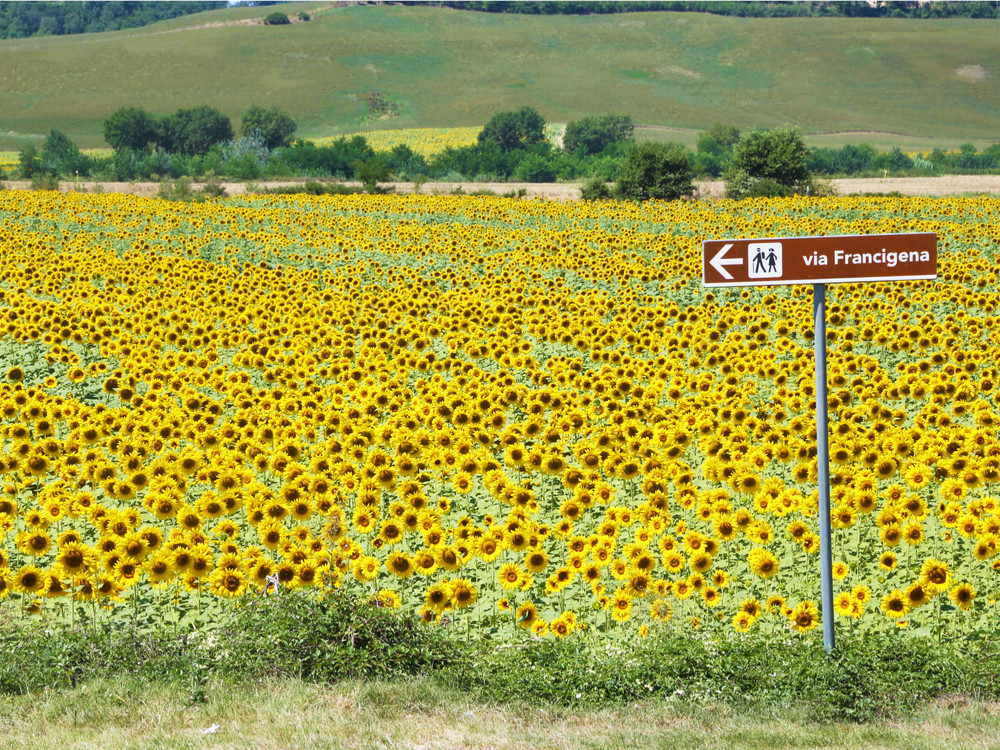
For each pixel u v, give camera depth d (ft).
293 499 37.76
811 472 40.63
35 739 24.94
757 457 41.78
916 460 40.55
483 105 632.79
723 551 36.76
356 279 93.20
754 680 28.37
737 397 53.72
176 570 32.40
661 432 45.19
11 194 176.04
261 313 78.74
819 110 630.74
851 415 49.90
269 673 29.14
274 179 298.15
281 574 32.99
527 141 490.08
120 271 96.89
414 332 70.79
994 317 73.05
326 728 25.62
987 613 32.73
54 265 96.27
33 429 50.08
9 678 28.48
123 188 238.27
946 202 166.71
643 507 37.04
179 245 120.26
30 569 31.40
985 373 58.54
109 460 44.93
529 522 35.22
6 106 593.42
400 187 256.11
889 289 86.74
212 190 218.18
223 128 487.20
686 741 25.08
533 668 28.96
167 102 617.21
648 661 28.99
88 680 28.53
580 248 116.67
